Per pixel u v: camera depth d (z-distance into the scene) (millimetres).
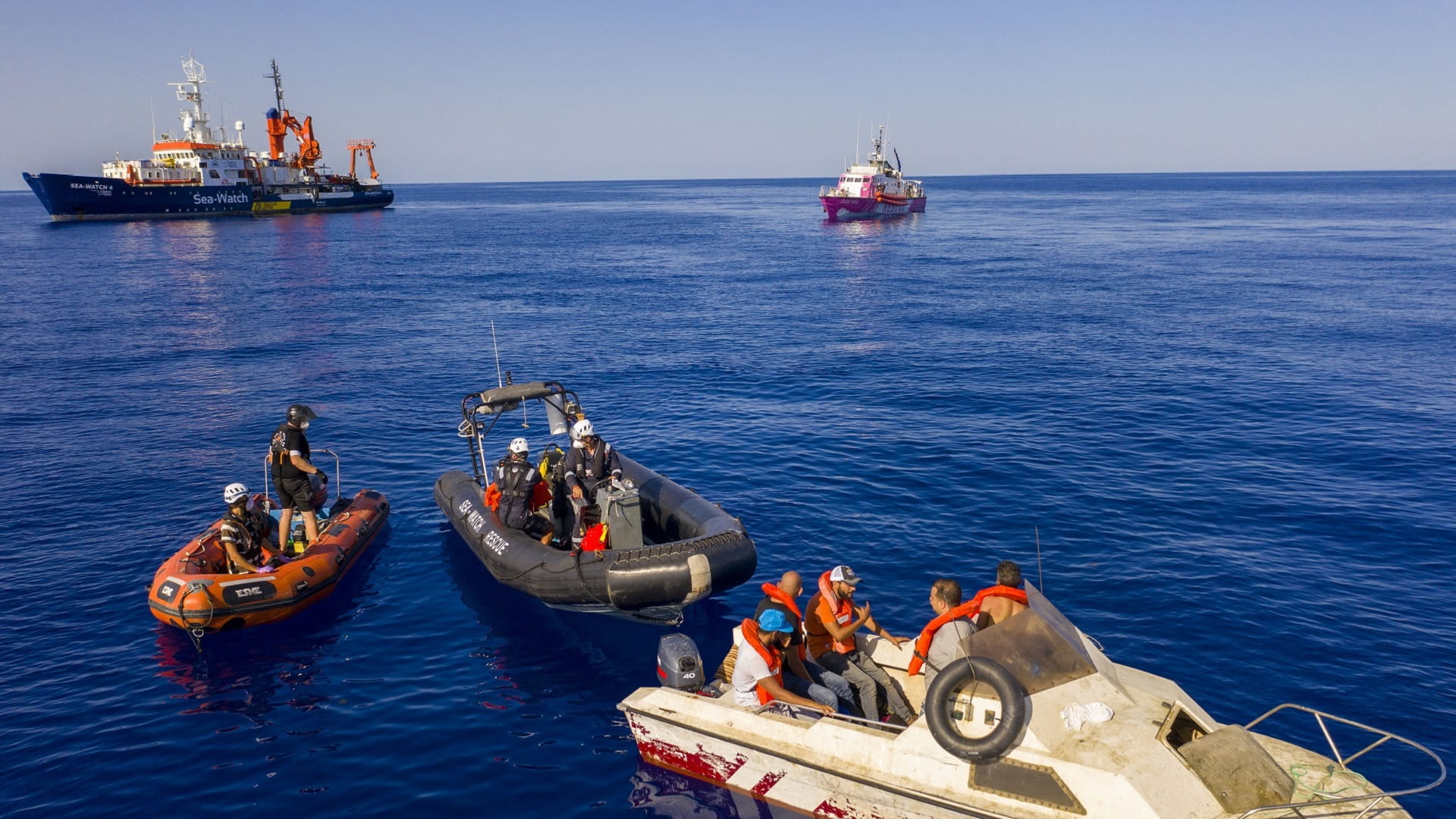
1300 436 16000
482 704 8062
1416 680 8109
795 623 6797
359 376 22094
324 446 16250
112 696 8211
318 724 7762
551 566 9492
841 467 14555
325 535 10969
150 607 9500
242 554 9922
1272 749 5465
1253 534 11547
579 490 10016
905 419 17531
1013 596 6172
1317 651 8625
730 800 6652
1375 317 29219
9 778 7012
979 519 12172
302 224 96312
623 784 6898
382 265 51750
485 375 22219
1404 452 14977
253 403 19344
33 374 22234
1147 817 4824
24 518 12609
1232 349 24391
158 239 72375
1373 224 82312
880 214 95250
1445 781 6734
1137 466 14406
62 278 44219
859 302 35344
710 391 20297
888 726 5965
